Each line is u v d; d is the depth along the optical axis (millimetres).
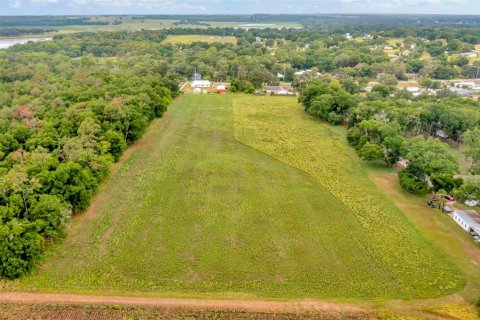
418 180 61719
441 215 54938
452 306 38031
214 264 43625
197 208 55438
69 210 47219
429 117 88875
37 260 41750
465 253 46406
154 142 82625
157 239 47906
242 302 38188
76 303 37281
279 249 46562
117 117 76000
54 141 64875
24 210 45156
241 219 52906
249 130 92500
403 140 70688
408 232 50375
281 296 39156
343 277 41938
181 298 38469
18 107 81500
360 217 53906
